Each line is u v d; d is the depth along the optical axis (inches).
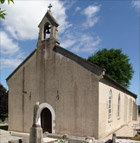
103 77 463.2
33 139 358.3
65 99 502.6
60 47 530.6
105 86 513.0
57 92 520.7
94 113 452.4
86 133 456.8
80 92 479.8
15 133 524.1
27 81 597.3
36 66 581.3
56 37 556.7
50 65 547.8
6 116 1228.5
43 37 584.1
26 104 587.5
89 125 455.5
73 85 494.0
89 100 463.5
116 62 1283.2
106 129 509.7
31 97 578.2
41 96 554.3
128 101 936.3
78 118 474.0
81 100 475.8
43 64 564.7
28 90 589.3
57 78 527.2
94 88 458.9
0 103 1224.2
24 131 578.2
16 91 620.1
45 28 596.1
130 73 1368.1
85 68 478.0
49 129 542.3
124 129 646.5
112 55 1327.5
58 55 534.3
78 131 469.1
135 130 618.8
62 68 520.7
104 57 1323.8
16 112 608.7
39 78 568.4
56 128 506.0
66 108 497.4
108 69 1305.4
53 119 515.8
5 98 1248.2
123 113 786.8
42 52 572.4
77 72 490.9
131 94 1020.5
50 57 551.2
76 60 496.4
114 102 625.0
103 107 486.9
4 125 856.9
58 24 565.9
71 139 372.5
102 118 475.5
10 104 629.0
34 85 577.3
